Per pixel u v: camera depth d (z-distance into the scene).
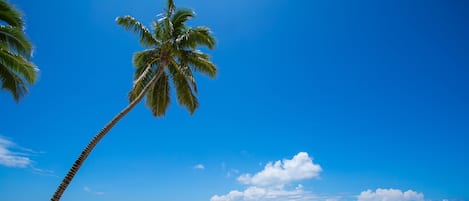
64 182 15.23
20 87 16.94
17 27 15.20
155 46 20.67
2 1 14.67
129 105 17.95
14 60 16.20
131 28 20.00
